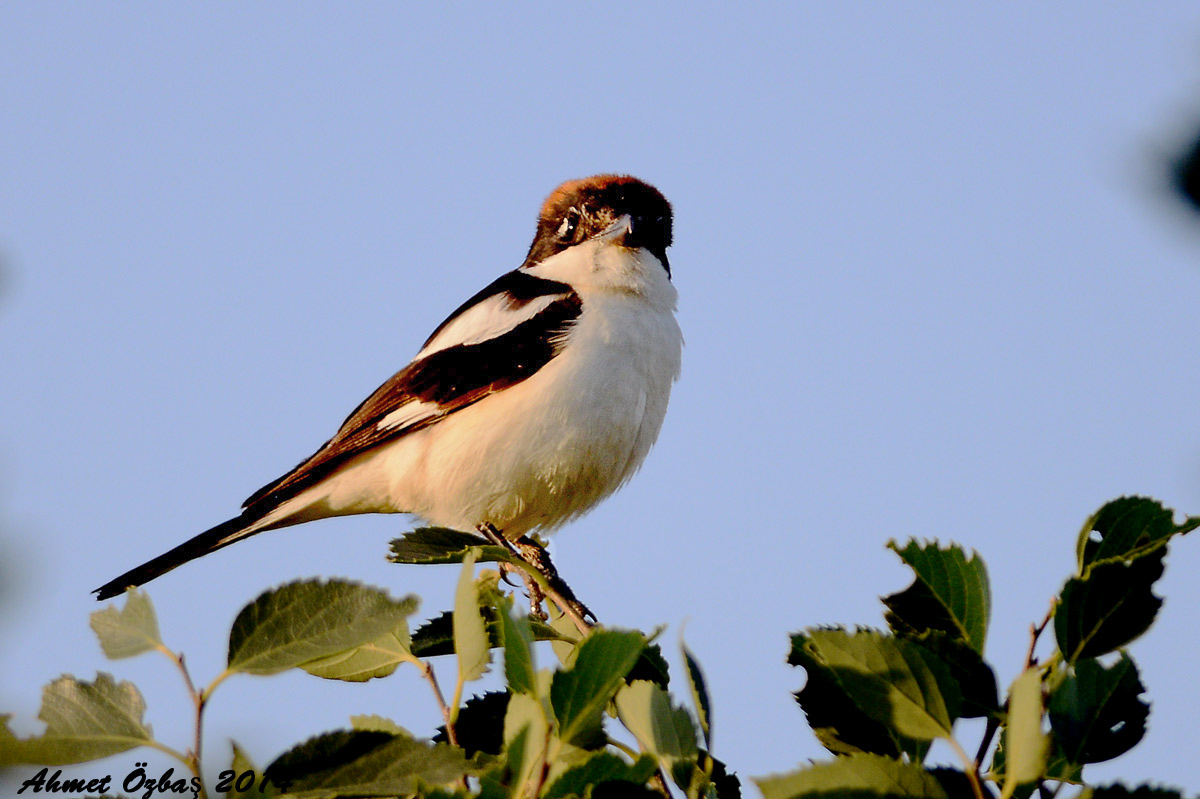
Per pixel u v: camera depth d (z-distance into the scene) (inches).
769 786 155.6
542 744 159.6
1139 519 172.7
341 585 179.9
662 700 186.5
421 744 175.5
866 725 180.7
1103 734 163.6
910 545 185.5
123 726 170.1
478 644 189.0
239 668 174.9
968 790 158.6
